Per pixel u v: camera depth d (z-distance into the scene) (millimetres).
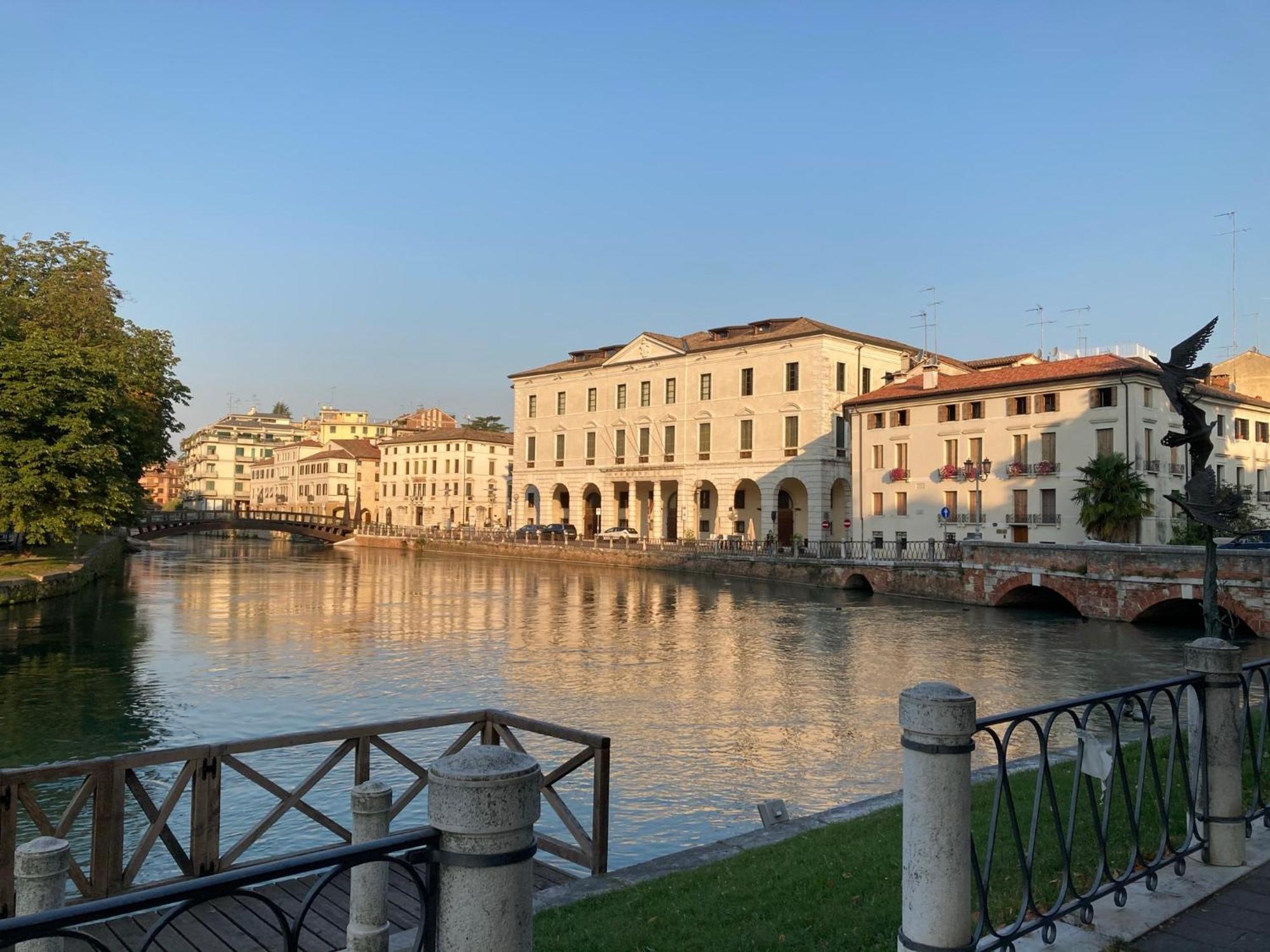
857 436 63156
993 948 5020
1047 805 9266
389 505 136250
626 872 8117
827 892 7023
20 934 2398
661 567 71688
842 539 71312
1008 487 54219
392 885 8727
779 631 36625
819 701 23047
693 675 26891
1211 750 6645
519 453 94250
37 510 40094
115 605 42344
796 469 70625
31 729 19344
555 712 21750
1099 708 22094
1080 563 40750
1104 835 5820
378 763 17281
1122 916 5730
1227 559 34625
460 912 2963
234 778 16188
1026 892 5250
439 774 3037
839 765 17188
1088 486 47312
